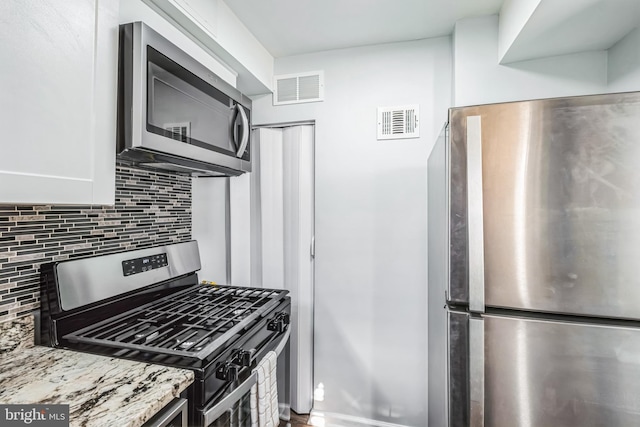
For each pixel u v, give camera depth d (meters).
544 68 1.54
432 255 1.54
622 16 1.20
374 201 1.90
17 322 0.96
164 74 1.03
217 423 0.95
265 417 1.17
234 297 1.54
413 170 1.84
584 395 0.88
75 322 1.08
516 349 0.92
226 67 1.67
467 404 0.98
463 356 0.99
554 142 0.91
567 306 0.90
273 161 2.11
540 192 0.92
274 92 2.06
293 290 2.06
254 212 2.16
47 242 1.07
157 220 1.61
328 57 1.97
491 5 1.52
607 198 0.87
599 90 1.49
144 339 1.02
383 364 1.88
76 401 0.68
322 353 1.98
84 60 0.84
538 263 0.92
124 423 0.61
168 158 1.14
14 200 0.68
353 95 1.93
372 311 1.90
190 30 1.33
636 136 0.85
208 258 2.07
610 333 0.87
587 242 0.88
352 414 1.92
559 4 1.13
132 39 0.94
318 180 1.99
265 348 1.28
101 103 0.89
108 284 1.19
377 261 1.89
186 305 1.40
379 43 1.88
